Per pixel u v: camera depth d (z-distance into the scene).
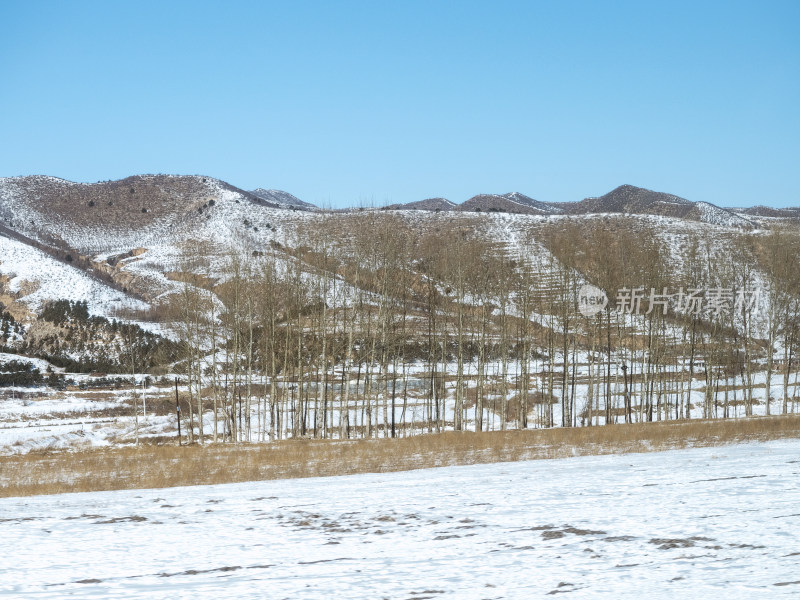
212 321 67.94
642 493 24.67
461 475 32.75
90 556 18.53
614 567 15.55
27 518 24.48
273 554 18.28
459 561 16.75
